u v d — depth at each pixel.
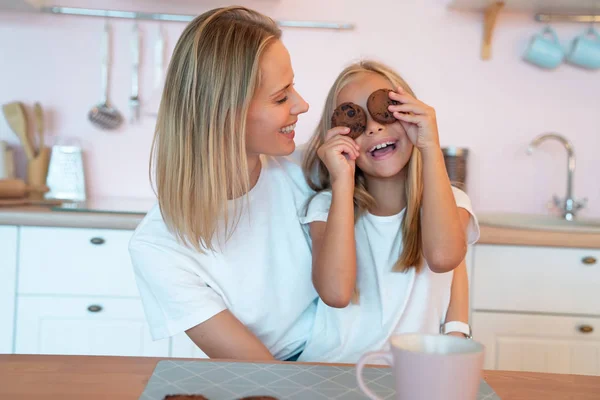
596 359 1.85
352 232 1.06
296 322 1.18
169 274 1.05
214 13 1.07
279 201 1.17
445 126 2.37
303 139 2.36
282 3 2.35
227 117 1.02
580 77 2.35
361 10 2.34
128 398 0.66
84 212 1.87
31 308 1.87
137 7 2.34
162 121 1.07
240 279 1.11
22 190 2.11
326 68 2.35
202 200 1.03
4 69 2.34
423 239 1.09
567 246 1.83
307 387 0.69
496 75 2.35
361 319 1.15
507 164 2.37
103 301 1.87
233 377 0.72
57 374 0.72
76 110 2.36
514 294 1.85
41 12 2.33
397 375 0.56
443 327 1.21
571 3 2.17
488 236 1.83
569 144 2.27
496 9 2.21
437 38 2.35
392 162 1.12
